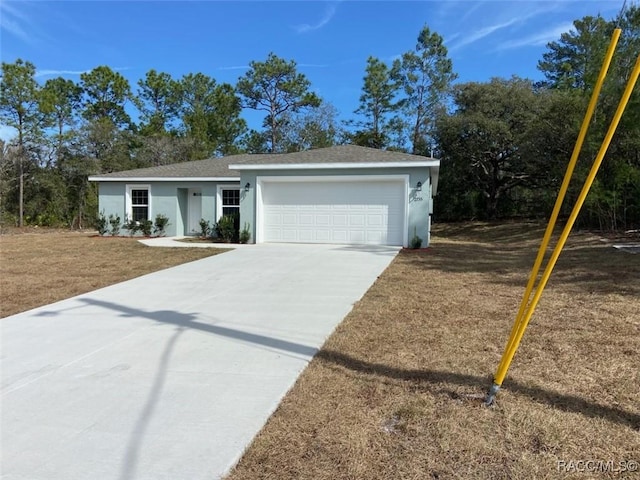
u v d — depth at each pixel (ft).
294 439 9.12
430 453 8.57
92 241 51.75
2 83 83.30
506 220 91.86
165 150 105.91
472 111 87.81
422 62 110.01
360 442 8.95
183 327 17.42
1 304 21.89
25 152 87.76
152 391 11.54
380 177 44.96
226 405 10.68
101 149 96.89
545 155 70.18
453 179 95.25
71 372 12.98
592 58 62.64
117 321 18.49
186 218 61.57
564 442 8.82
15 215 88.28
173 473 8.02
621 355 13.50
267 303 21.15
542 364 12.90
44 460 8.48
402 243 45.09
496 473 7.93
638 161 52.75
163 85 129.70
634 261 31.71
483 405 10.43
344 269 30.50
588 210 58.03
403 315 18.66
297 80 122.31
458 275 28.43
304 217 47.60
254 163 48.19
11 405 10.87
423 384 11.69
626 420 9.65
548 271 9.87
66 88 119.75
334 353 14.16
